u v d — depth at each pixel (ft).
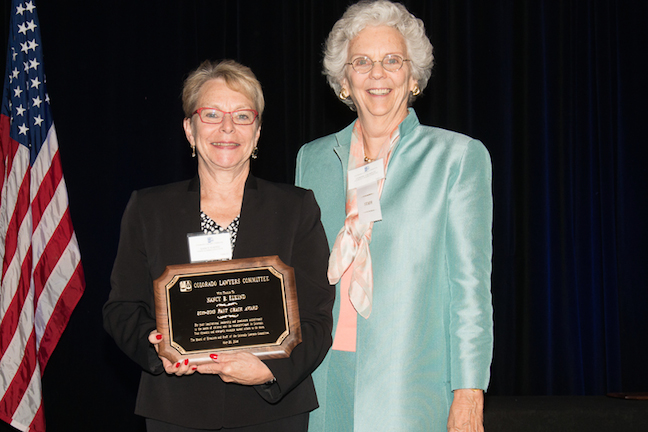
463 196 5.44
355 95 5.91
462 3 12.77
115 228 12.69
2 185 11.16
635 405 9.29
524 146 12.63
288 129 12.73
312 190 6.13
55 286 11.38
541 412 9.21
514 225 12.60
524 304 12.43
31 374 10.70
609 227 12.73
